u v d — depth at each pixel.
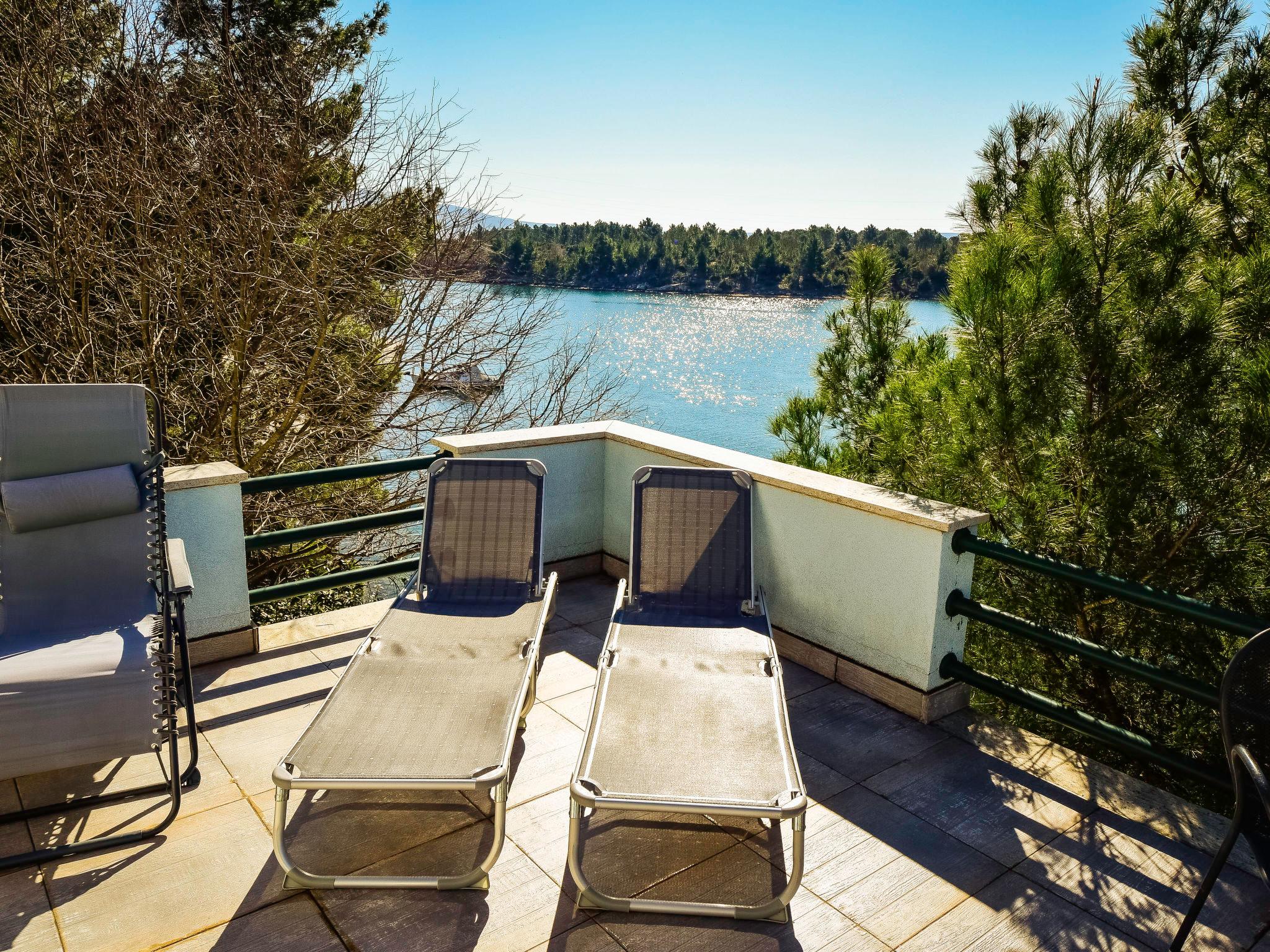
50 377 7.27
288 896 2.38
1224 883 2.52
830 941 2.26
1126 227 3.61
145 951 2.15
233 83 7.61
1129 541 3.82
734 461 4.25
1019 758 3.21
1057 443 3.88
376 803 2.83
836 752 3.23
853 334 6.42
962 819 2.82
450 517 3.67
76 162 7.19
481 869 2.37
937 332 5.80
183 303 7.43
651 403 38.91
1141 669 2.93
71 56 7.25
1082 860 2.62
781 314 97.69
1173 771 2.96
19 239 7.39
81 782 2.91
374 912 2.32
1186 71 4.43
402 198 7.97
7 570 2.85
